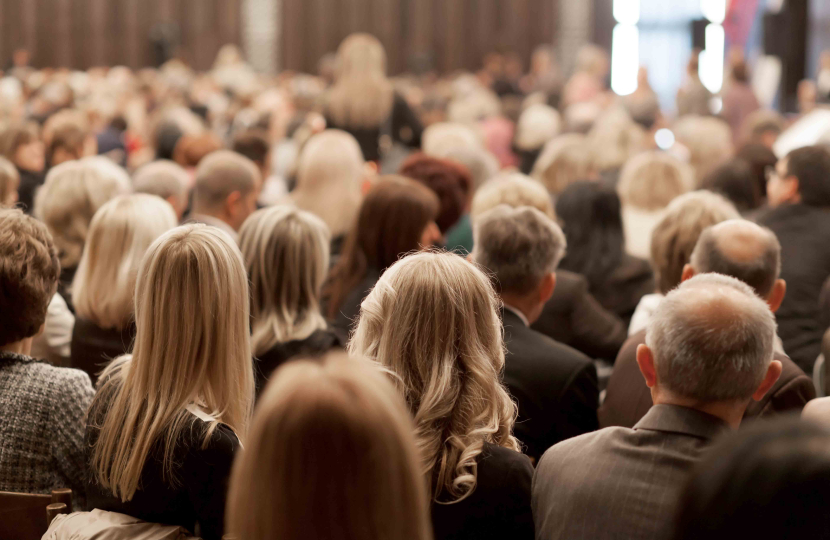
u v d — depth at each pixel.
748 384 2.45
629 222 6.76
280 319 3.99
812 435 1.24
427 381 2.50
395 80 23.09
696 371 2.44
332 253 6.83
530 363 3.67
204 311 2.65
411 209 4.87
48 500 2.78
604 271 5.56
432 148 9.64
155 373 2.64
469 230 6.48
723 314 2.47
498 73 26.47
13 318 3.12
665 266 4.46
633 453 2.46
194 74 27.52
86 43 27.52
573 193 5.71
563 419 3.65
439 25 27.92
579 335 4.78
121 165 12.94
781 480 1.21
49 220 5.40
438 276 2.58
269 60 27.83
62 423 3.11
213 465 2.54
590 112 14.55
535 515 2.54
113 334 4.05
